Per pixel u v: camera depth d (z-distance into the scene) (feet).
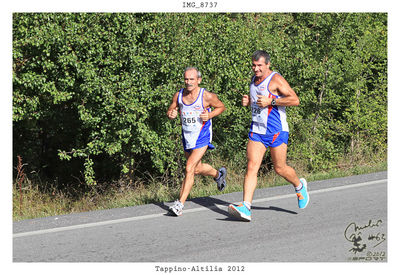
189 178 27.55
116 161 49.47
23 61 35.60
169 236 23.50
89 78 35.09
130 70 36.83
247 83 41.70
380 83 53.21
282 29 47.32
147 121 40.04
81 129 47.19
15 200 39.19
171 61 37.42
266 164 48.88
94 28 35.01
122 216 27.09
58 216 27.27
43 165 52.75
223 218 26.76
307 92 47.42
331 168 48.75
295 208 28.73
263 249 21.65
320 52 48.85
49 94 38.55
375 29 51.37
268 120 25.32
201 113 27.43
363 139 53.06
